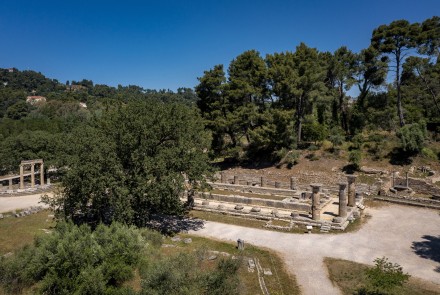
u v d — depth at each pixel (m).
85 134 27.64
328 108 58.69
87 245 20.11
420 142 43.03
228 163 57.41
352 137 53.84
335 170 45.41
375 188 38.31
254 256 22.27
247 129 54.59
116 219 26.06
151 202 25.52
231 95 52.94
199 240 25.78
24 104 117.19
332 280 19.05
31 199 42.50
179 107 29.77
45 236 22.42
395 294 17.17
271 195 38.97
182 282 17.09
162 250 23.22
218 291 17.02
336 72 57.62
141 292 16.61
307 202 34.28
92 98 172.38
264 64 54.69
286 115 48.59
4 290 18.33
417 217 30.39
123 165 27.08
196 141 29.55
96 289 17.19
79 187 25.45
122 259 19.78
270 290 17.94
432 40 47.03
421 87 56.28
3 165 52.50
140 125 26.08
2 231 29.61
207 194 38.53
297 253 22.86
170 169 26.50
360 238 25.42
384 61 51.84
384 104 58.38
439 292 17.36
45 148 51.66
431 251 22.75
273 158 52.91
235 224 29.69
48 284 17.52
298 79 49.62
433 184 37.38
